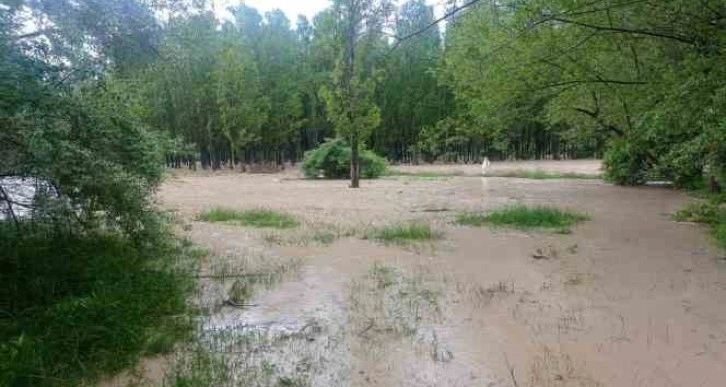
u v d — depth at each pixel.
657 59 11.02
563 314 5.62
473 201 15.46
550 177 26.02
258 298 6.22
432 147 42.91
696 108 8.91
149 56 7.11
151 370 4.36
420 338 5.02
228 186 22.17
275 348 4.79
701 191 16.66
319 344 4.88
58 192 6.00
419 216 12.43
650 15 9.47
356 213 13.05
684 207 13.44
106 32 6.45
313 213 13.06
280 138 43.31
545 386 4.09
